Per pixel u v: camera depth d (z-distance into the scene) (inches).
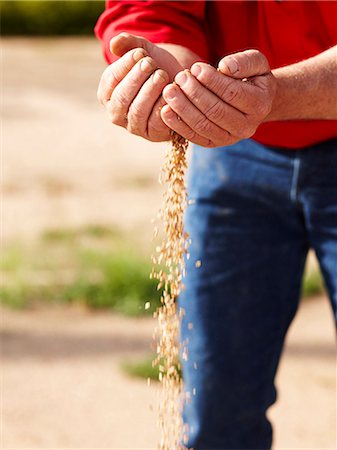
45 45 730.8
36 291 215.9
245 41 98.6
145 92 77.6
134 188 317.4
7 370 176.1
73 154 366.6
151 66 77.3
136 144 387.2
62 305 211.3
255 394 106.4
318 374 177.5
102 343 190.9
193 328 104.9
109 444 148.1
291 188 100.7
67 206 292.8
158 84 77.0
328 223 101.4
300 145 99.1
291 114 83.7
